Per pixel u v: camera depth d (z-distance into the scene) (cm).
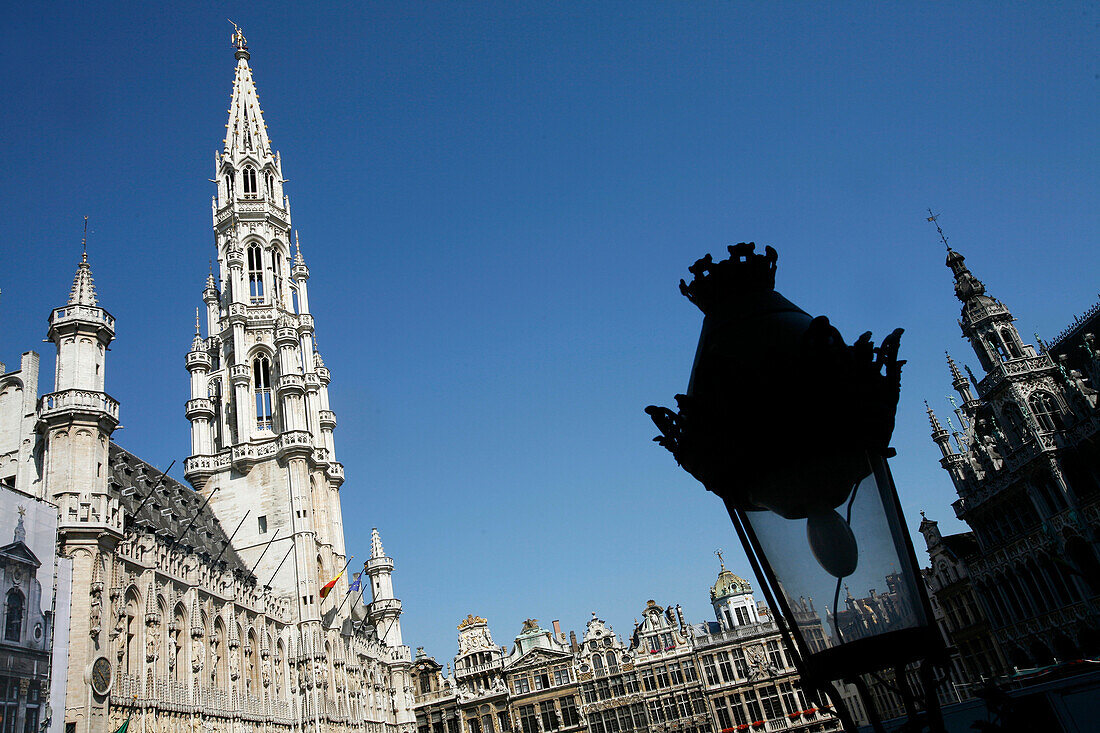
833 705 454
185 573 5547
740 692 10081
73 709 4069
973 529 7106
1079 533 5738
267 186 10094
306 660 7056
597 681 10456
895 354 481
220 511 7819
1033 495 6150
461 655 10881
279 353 8306
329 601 7888
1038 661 6406
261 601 6744
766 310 509
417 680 11025
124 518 5041
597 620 10881
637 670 10438
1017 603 6606
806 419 450
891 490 460
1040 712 518
